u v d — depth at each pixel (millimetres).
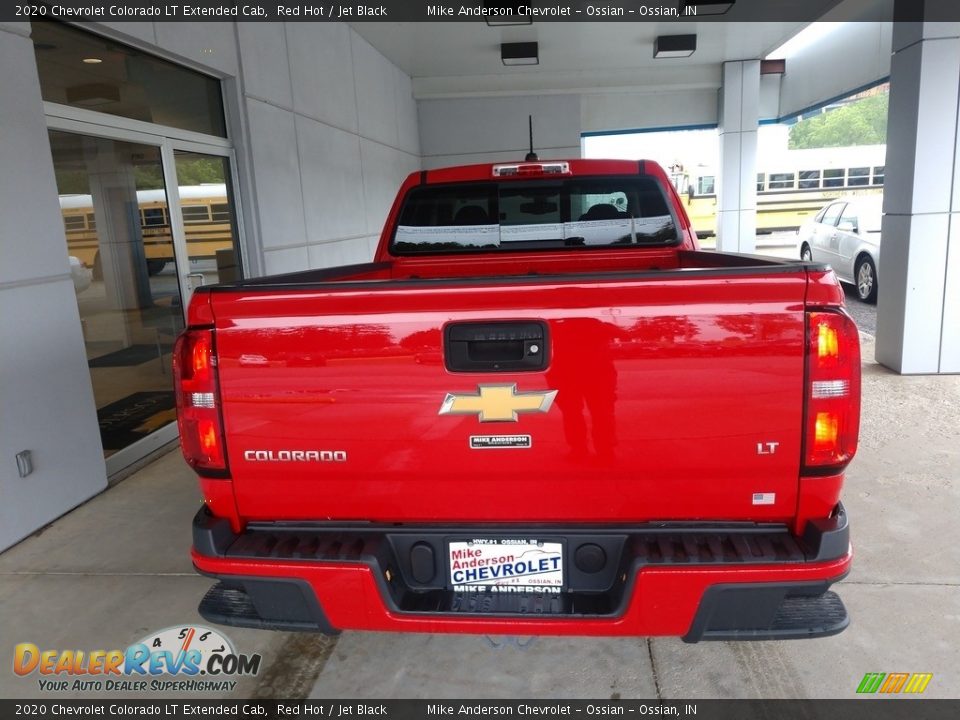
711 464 1894
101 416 4922
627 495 1963
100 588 3285
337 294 1909
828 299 1812
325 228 8422
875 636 2719
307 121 7859
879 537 3498
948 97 5984
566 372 1877
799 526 1952
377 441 1954
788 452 1870
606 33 10688
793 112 14719
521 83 13500
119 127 4934
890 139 6543
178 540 3764
